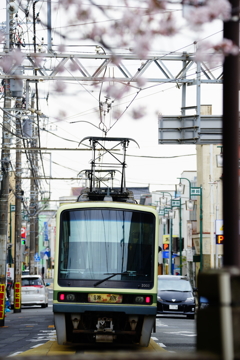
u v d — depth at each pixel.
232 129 19.33
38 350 36.69
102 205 39.47
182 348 40.53
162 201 160.00
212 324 12.80
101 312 37.84
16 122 63.56
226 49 19.14
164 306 76.06
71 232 39.09
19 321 71.44
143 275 38.47
